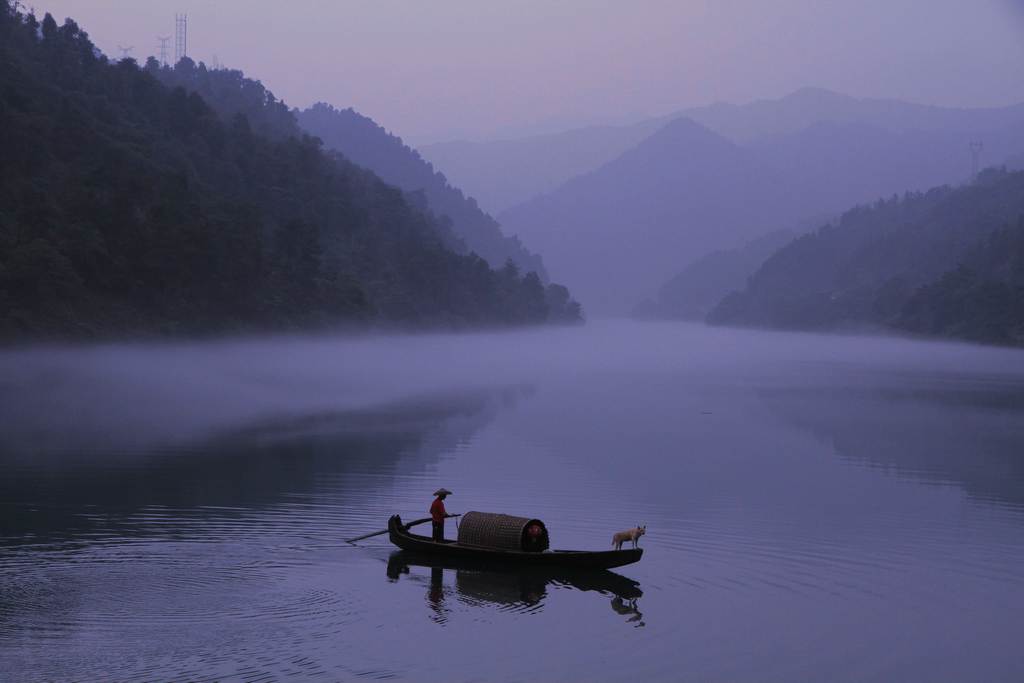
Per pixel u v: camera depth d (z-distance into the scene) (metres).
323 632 23.78
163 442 57.72
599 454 55.94
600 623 24.98
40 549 30.23
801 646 23.69
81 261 115.38
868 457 57.12
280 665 21.66
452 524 36.16
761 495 43.25
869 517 38.56
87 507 37.22
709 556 32.06
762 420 79.00
